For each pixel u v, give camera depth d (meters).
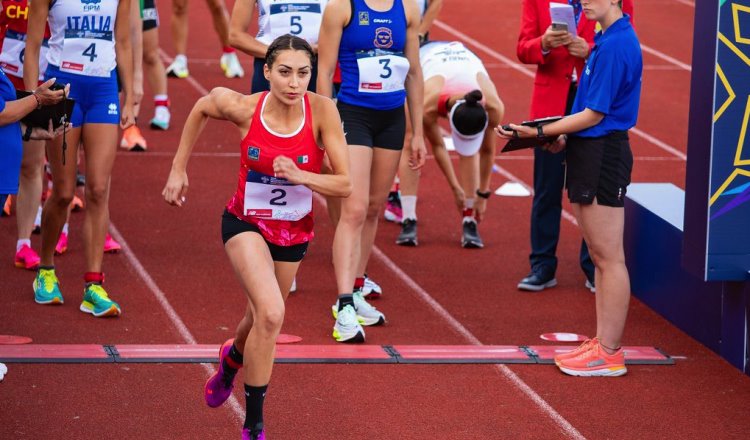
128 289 24.66
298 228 17.20
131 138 36.19
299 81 16.12
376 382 20.19
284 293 17.75
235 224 17.02
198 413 18.64
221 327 22.66
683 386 20.56
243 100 16.75
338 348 21.59
